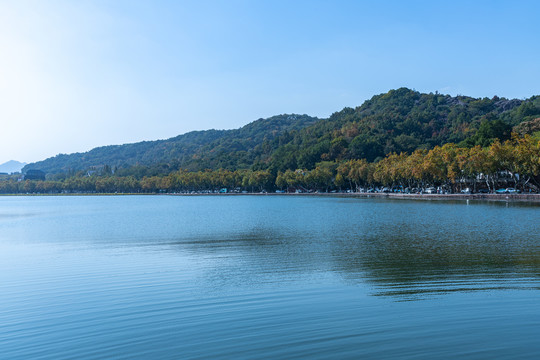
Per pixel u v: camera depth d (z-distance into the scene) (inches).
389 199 6190.9
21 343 816.9
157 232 2618.1
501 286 1073.5
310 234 2265.0
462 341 746.2
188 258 1624.0
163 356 733.3
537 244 1695.4
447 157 5600.4
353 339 770.2
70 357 749.9
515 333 772.6
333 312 916.6
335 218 3225.9
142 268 1456.7
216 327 850.8
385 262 1422.2
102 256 1743.4
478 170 4995.1
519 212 3147.1
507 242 1761.8
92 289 1188.5
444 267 1309.1
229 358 713.6
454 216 3011.8
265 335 801.6
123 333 842.2
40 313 985.5
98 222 3599.9
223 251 1772.9
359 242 1907.0
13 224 3622.0
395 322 844.6
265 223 3021.7
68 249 1994.3
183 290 1136.8
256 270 1364.4
